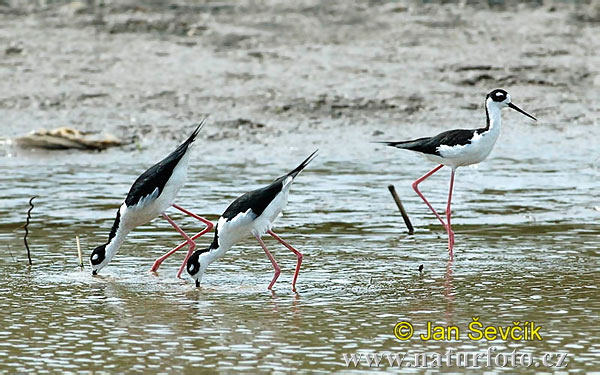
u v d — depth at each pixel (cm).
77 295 1030
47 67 2220
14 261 1165
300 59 2294
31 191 1528
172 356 838
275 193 1071
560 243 1237
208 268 1145
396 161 1748
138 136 1897
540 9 2698
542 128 1948
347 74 2203
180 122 1961
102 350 853
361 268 1134
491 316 944
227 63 2262
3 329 911
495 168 1684
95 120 1964
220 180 1600
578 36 2459
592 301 991
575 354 839
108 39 2391
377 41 2420
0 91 2095
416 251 1209
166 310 974
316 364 819
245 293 1038
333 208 1432
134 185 1116
